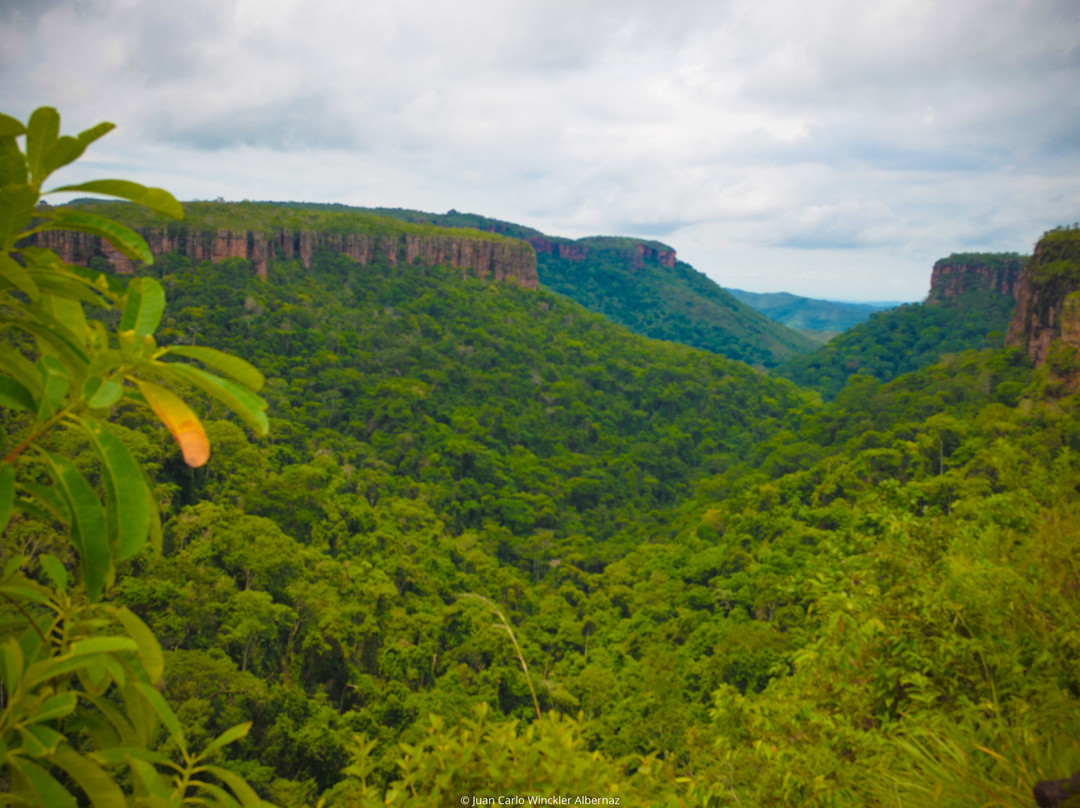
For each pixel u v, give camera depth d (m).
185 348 1.80
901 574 4.96
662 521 61.03
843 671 4.46
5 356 1.74
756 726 4.36
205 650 23.25
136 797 1.69
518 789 2.63
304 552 31.05
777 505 44.69
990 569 4.67
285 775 21.75
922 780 3.11
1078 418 40.91
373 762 2.76
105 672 2.06
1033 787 2.72
